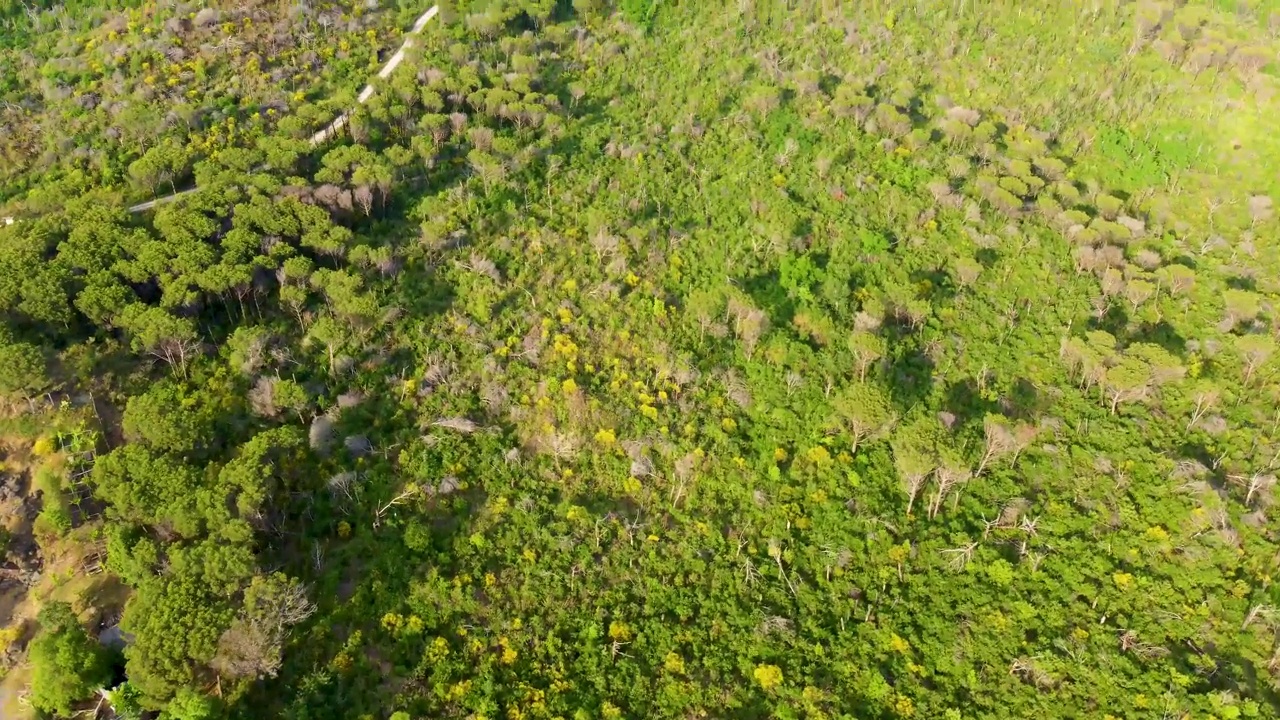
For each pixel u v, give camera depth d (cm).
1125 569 5444
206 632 4394
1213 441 6266
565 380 6469
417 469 5800
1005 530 5659
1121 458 6116
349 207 7688
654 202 8300
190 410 5844
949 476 5669
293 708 4506
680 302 7238
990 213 8288
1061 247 7938
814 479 5938
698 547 5509
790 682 4850
